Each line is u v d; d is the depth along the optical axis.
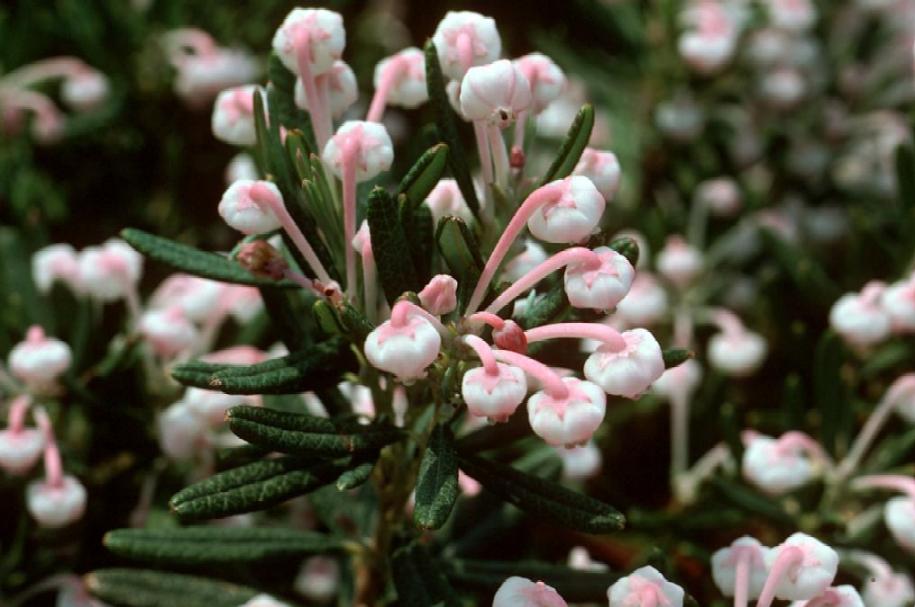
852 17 0.36
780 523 0.28
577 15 0.36
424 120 0.34
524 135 0.26
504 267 0.25
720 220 0.34
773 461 0.28
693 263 0.32
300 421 0.24
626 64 0.35
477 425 0.28
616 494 0.31
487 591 0.26
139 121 0.34
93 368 0.29
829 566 0.24
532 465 0.28
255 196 0.24
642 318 0.32
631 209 0.34
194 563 0.26
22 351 0.28
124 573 0.27
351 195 0.24
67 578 0.28
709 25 0.33
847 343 0.29
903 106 0.36
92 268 0.28
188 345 0.28
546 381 0.23
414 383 0.24
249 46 0.34
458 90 0.25
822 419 0.29
